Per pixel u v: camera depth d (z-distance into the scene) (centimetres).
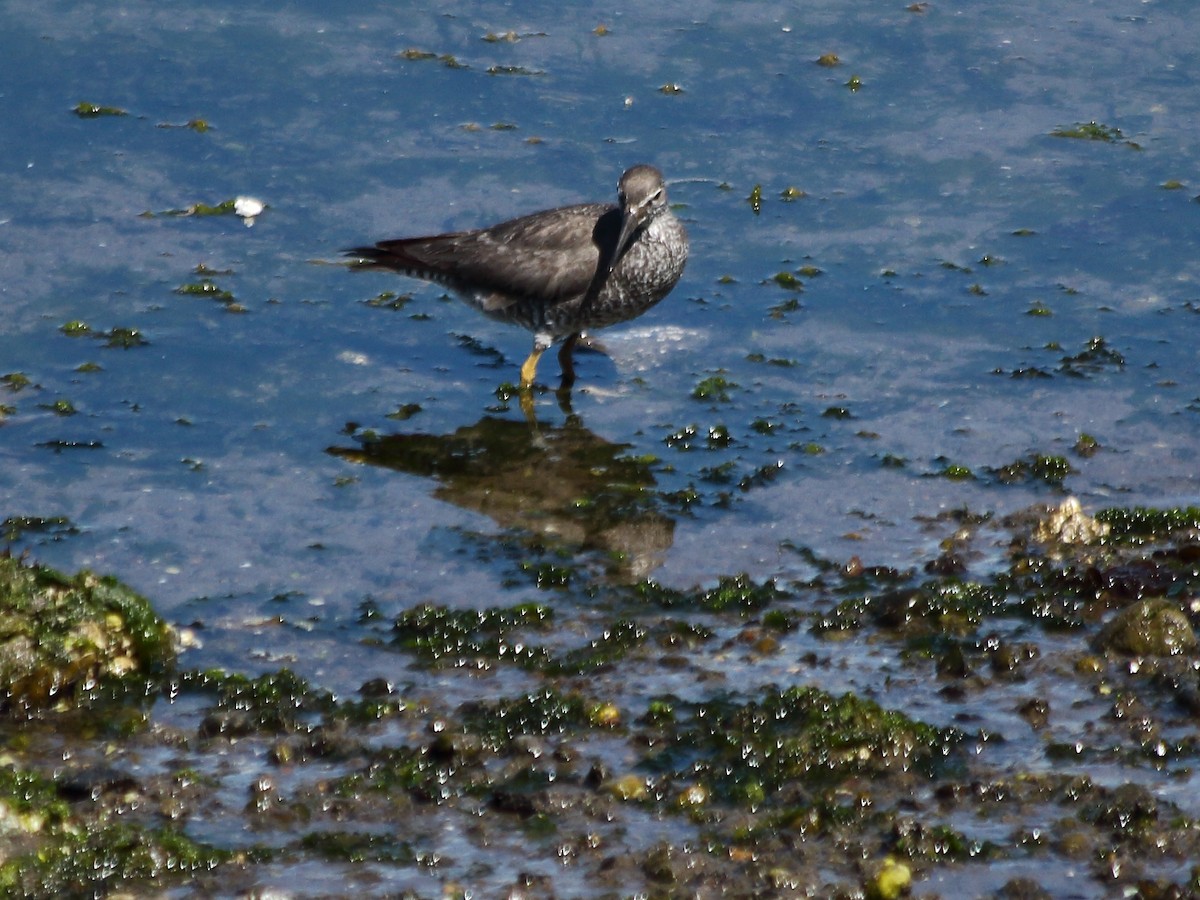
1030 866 898
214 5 2273
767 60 2164
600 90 2089
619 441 1467
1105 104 2064
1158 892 867
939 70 2142
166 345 1591
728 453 1444
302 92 2061
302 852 909
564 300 1573
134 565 1238
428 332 1670
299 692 1073
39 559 1237
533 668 1120
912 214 1850
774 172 1928
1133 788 944
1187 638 1107
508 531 1316
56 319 1617
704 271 1756
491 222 1802
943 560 1250
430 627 1162
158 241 1759
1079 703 1062
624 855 900
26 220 1778
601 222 1586
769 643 1145
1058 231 1814
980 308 1678
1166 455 1423
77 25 2192
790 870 892
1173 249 1777
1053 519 1294
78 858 888
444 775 984
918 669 1112
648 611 1198
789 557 1279
